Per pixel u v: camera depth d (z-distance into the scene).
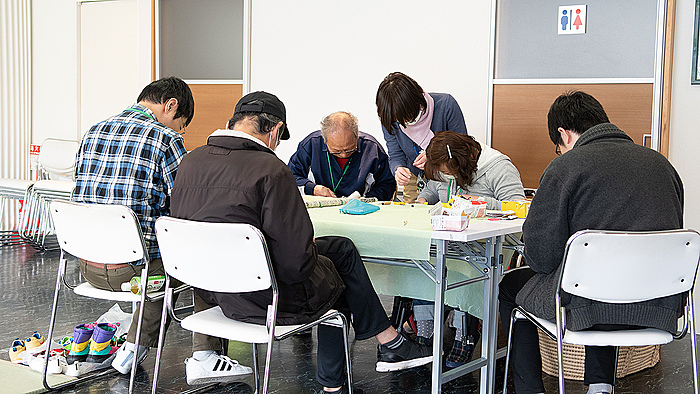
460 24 4.48
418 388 2.88
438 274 2.38
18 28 6.62
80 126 6.59
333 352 2.58
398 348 2.70
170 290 2.33
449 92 4.57
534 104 4.31
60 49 6.59
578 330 2.08
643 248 1.94
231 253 2.06
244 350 3.38
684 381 3.02
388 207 3.11
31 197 5.85
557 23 4.20
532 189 4.13
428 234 2.32
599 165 2.06
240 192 2.15
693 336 2.11
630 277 1.98
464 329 3.02
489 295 2.57
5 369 2.95
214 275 2.13
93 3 6.38
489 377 2.63
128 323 3.22
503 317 2.57
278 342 3.52
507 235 2.92
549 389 2.89
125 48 6.28
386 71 4.77
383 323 2.58
